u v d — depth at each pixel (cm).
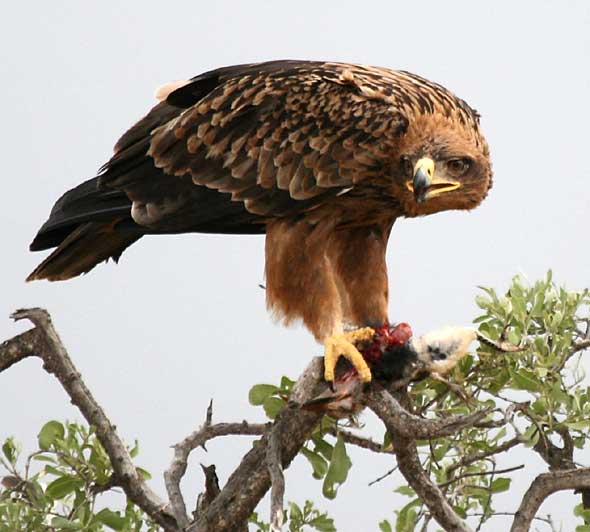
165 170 1174
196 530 870
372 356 909
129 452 972
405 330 921
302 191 1128
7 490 926
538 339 898
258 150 1149
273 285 1131
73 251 1212
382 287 1221
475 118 1220
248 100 1163
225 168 1158
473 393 917
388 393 854
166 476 925
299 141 1135
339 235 1210
